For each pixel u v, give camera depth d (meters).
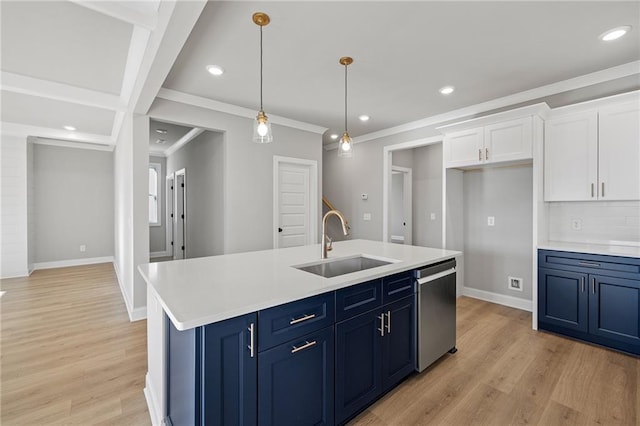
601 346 2.59
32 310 3.50
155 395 1.78
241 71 2.77
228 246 3.82
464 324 3.13
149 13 1.81
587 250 2.64
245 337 1.24
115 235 6.00
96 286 4.50
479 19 2.00
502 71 2.78
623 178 2.56
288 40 2.25
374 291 1.81
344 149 2.73
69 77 2.78
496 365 2.32
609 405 1.85
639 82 2.59
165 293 1.39
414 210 5.19
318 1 1.81
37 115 3.98
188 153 5.44
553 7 1.88
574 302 2.72
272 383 1.33
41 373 2.20
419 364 2.13
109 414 1.79
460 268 4.09
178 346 1.37
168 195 7.00
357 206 5.30
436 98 3.47
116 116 4.01
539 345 2.65
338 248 2.76
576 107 2.79
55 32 2.06
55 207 5.80
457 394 1.97
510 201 3.71
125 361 2.38
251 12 1.91
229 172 3.81
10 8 1.79
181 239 6.17
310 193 4.73
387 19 2.00
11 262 5.00
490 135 3.26
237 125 3.86
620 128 2.58
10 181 4.95
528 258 3.57
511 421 1.72
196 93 3.36
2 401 1.89
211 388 1.15
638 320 2.39
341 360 1.62
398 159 4.99
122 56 2.41
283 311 1.37
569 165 2.86
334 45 2.33
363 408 1.75
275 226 4.25
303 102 3.62
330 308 1.56
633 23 2.04
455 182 3.92
